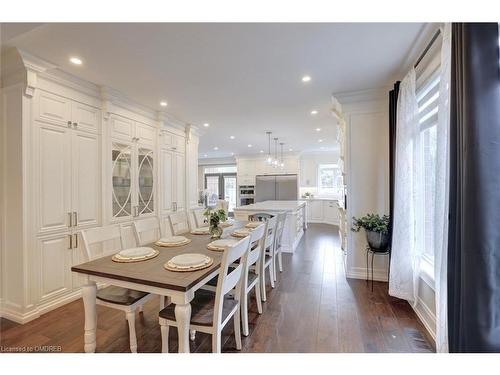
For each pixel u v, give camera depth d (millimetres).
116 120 3197
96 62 2369
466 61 1161
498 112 1095
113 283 1550
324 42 2061
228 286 1560
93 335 1729
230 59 2336
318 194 8578
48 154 2441
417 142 2332
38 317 2322
